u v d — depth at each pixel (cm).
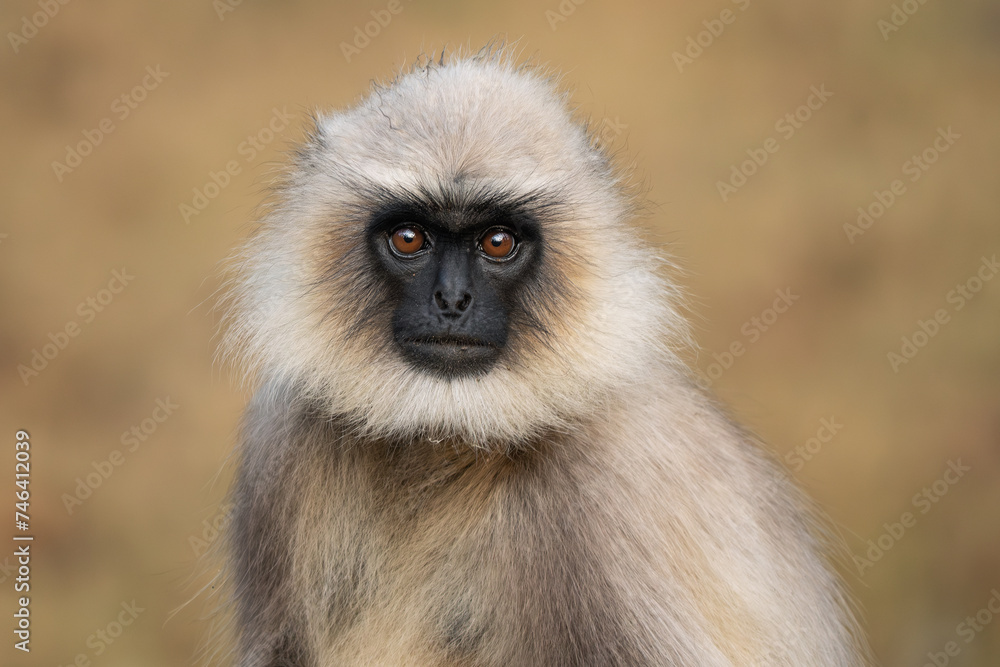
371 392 1014
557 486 983
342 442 1041
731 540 1004
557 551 965
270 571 1066
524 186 1003
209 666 1240
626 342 1032
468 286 1005
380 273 1030
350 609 1052
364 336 1024
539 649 958
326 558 1048
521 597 974
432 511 1017
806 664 1041
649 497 984
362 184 1030
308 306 1040
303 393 1052
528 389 1008
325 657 1053
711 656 942
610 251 1056
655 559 961
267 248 1105
